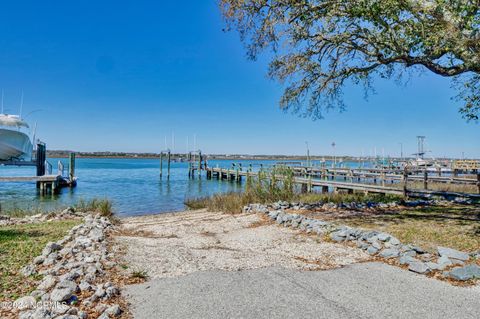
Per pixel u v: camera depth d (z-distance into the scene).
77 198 21.02
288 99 11.00
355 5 7.12
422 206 11.50
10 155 14.70
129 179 38.28
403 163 37.84
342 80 10.23
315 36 9.07
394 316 3.65
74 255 5.46
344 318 3.59
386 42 7.91
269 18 8.28
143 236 8.28
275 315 3.65
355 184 17.31
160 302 3.95
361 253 6.19
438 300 4.06
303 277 4.87
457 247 6.21
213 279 4.73
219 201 14.95
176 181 37.31
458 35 6.20
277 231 8.43
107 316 3.46
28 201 19.47
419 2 6.38
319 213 10.39
